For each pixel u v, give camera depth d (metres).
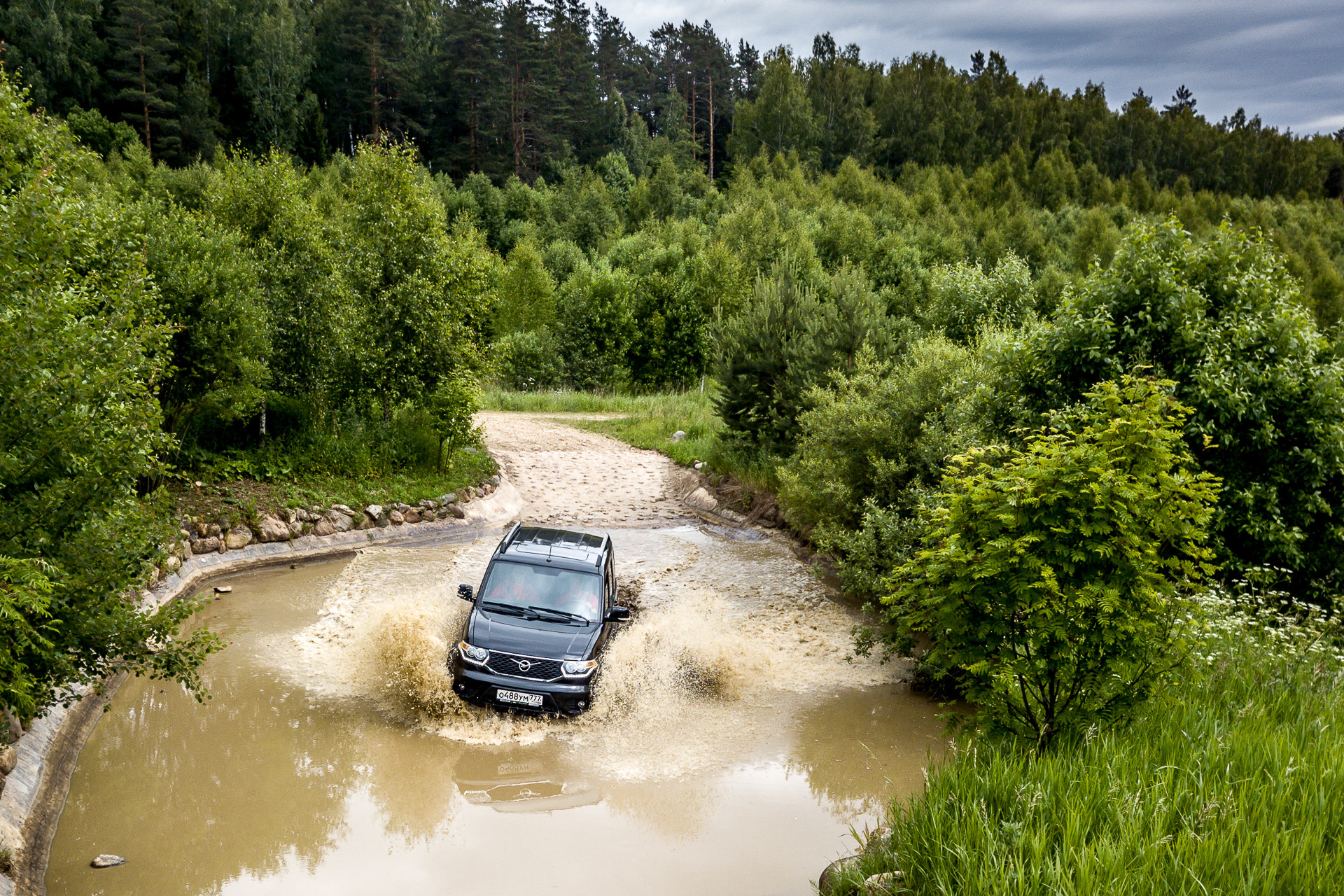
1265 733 5.41
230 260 15.24
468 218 78.12
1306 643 8.00
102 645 6.36
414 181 20.30
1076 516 5.58
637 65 152.25
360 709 9.33
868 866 5.39
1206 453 10.93
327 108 106.56
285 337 17.58
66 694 7.32
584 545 11.38
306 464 17.56
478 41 109.12
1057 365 11.52
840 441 14.47
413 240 19.84
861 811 7.60
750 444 22.20
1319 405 10.63
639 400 39.22
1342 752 5.12
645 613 12.97
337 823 7.07
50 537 6.02
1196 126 193.75
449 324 19.97
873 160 147.38
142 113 82.88
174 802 7.26
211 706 9.23
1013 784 5.03
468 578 14.34
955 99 170.75
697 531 19.44
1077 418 10.15
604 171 111.19
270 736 8.59
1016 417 11.69
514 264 47.22
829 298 20.91
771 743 9.02
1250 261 11.63
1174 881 3.99
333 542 15.88
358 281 19.14
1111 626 5.55
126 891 5.93
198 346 14.05
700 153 148.00
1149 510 5.64
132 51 82.44
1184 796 4.65
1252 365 10.61
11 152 8.22
